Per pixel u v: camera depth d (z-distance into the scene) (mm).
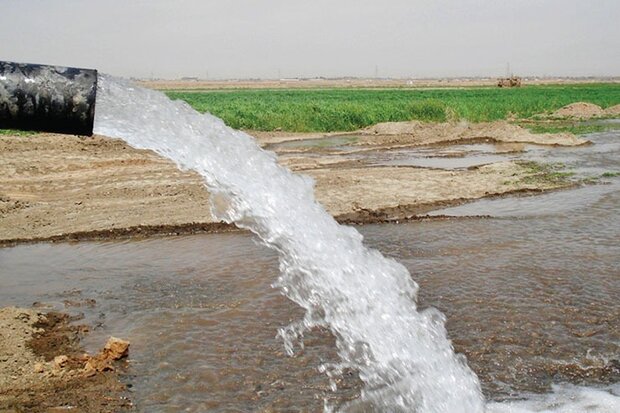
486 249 11172
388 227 12828
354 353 6289
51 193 15758
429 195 15641
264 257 10656
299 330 7641
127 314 8234
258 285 9273
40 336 7410
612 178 18438
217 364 6805
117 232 12141
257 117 36000
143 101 4469
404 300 6570
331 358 6875
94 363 6570
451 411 5738
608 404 6062
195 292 9039
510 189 16406
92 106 3227
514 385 6426
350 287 5945
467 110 40969
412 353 6176
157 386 6316
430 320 7320
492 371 6703
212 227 12469
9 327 7434
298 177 5824
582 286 9219
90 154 20875
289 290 7398
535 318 8055
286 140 30906
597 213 13922
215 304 8555
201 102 50688
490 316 8109
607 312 8258
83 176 17828
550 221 13258
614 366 6855
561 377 6613
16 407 5703
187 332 7641
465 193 15984
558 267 10102
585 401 6121
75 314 8234
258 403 6023
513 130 29906
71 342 7324
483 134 30125
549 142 27969
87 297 8898
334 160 22484
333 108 37938
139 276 9797
